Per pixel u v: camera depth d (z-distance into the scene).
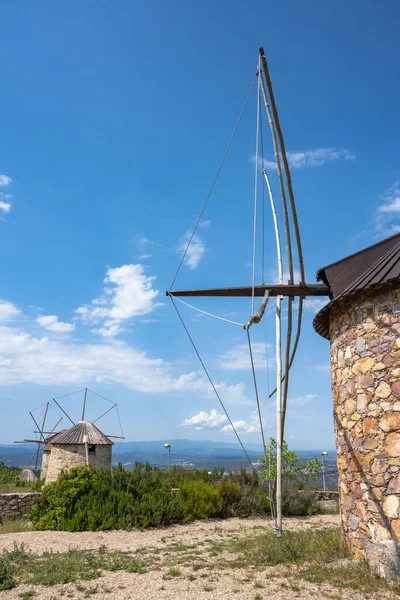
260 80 7.69
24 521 14.88
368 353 8.06
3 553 9.38
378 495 7.43
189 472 21.80
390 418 7.48
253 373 8.01
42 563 8.53
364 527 7.67
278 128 7.45
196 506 15.68
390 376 7.62
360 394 8.10
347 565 7.12
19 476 38.06
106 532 13.09
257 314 7.62
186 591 6.58
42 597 6.40
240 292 9.06
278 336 8.79
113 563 8.47
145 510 14.05
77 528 13.36
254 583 6.76
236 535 12.48
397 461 7.24
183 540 11.73
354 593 6.03
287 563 7.91
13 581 7.00
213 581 7.09
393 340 7.69
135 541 11.71
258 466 21.08
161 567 8.25
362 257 9.28
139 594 6.50
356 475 8.02
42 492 15.27
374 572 6.68
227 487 17.05
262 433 8.19
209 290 9.02
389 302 7.88
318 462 19.16
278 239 9.61
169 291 9.05
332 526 13.88
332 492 20.58
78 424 27.52
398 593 5.90
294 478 19.14
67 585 6.95
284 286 9.02
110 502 14.32
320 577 6.73
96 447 26.55
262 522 15.09
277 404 8.60
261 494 16.92
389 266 8.00
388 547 6.63
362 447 7.91
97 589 6.75
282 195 8.40
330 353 9.59
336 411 9.03
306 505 17.19
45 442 38.94
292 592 6.20
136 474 16.53
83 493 14.79
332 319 9.40
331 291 9.12
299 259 8.70
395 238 9.22
